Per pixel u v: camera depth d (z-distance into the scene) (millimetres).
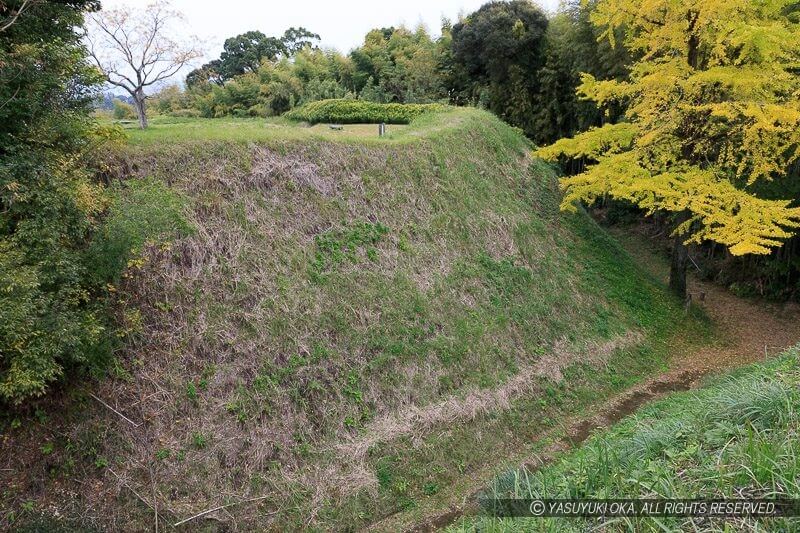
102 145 8297
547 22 23734
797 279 15883
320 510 6918
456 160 14211
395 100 25391
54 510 5906
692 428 4930
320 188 10633
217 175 9398
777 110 9773
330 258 9766
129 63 13859
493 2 24828
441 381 9219
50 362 5492
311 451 7465
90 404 6598
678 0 11086
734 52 11805
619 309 13289
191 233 8438
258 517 6645
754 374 6406
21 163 6035
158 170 8922
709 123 11844
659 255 20266
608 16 12492
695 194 11453
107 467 6379
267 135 10797
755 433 4211
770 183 14391
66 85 7094
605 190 13070
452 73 26281
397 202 11734
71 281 6109
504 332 10781
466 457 8281
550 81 23328
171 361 7379
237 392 7516
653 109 12047
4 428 6047
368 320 9305
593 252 15062
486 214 13359
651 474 4254
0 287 5242
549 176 17344
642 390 10938
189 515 6383
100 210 7238
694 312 14562
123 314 7203
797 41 10312
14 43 6527
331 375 8336
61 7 7215
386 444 7902
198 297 7992
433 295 10508
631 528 3518
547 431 9289
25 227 5809
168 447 6785
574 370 10820
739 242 10008
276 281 8820
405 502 7418
